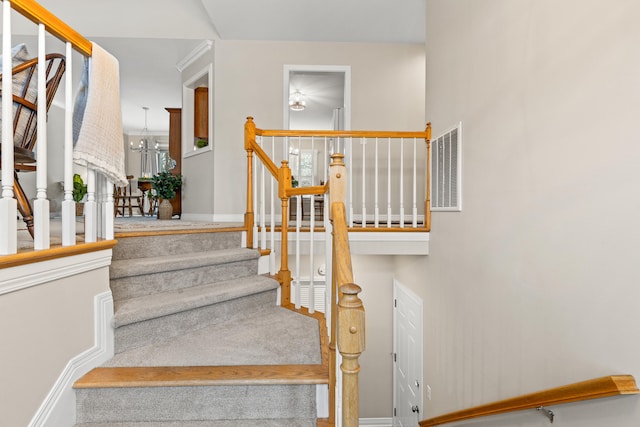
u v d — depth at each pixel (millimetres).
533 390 1618
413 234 3162
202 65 4688
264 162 2670
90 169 1465
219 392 1418
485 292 2088
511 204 1805
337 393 1261
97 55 1418
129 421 1385
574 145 1344
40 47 1173
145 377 1395
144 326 1700
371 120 4582
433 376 3014
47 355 1210
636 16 1072
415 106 4609
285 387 1433
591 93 1257
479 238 2164
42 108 1181
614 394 1057
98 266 1502
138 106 7117
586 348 1287
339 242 1159
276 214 4531
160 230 2404
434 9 3020
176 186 4949
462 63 2420
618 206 1141
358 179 4574
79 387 1340
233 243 2793
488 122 2047
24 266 1100
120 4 4336
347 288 898
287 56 4539
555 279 1463
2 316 1027
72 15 4254
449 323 2654
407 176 4602
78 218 4578
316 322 2055
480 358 2148
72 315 1343
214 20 4137
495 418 1944
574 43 1339
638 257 1067
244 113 4504
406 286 3930
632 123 1088
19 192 1418
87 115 1371
